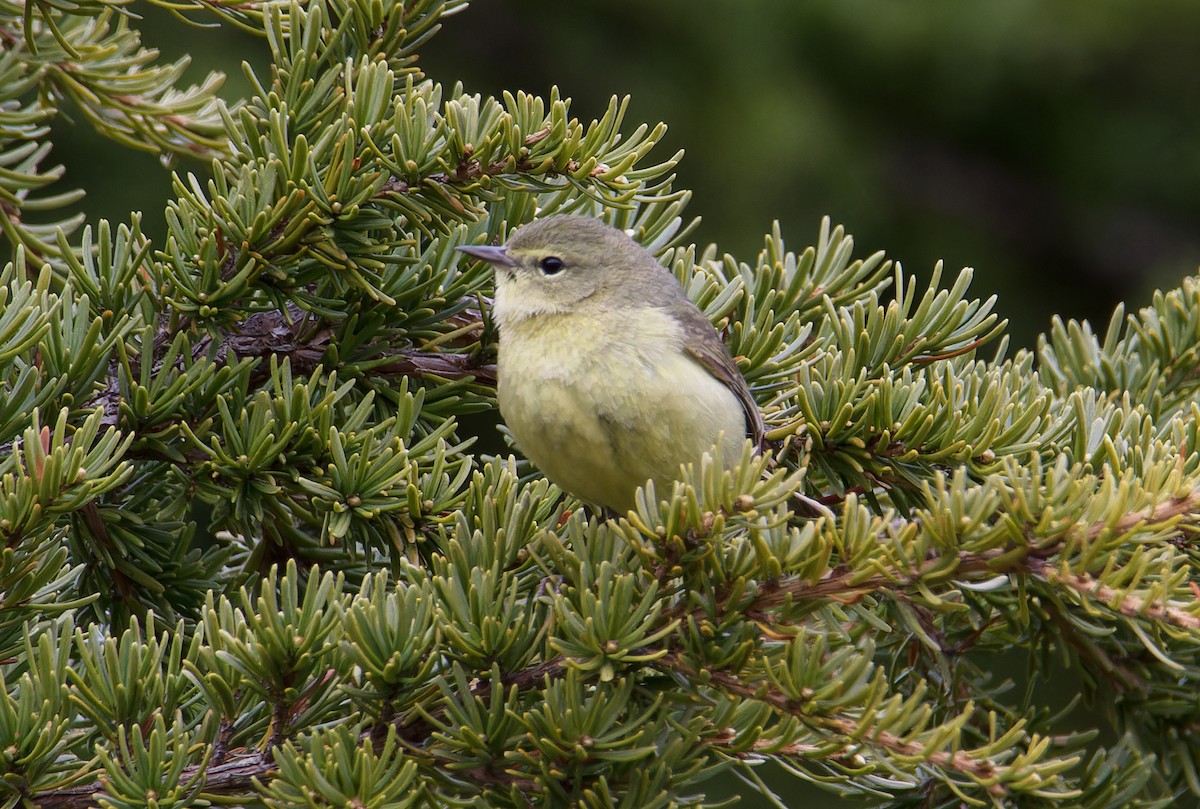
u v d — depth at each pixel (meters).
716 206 18.92
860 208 19.30
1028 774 5.52
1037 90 21.27
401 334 7.80
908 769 6.68
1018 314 21.52
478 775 6.03
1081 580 5.61
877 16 19.75
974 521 5.66
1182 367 8.84
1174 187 21.81
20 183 8.77
